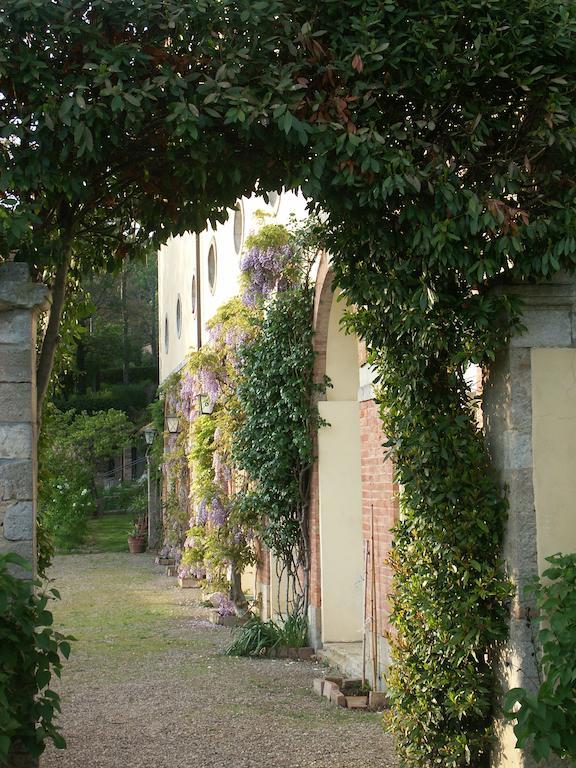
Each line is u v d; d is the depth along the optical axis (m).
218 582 12.73
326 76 4.66
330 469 10.28
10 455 5.06
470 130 4.75
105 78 4.46
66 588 16.94
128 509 29.17
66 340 6.87
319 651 10.05
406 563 5.73
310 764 6.20
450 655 5.28
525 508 5.18
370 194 4.71
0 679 4.27
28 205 4.70
